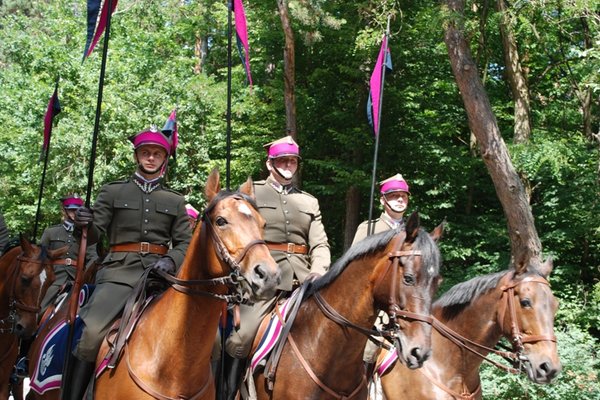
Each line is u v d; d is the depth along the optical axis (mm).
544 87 19516
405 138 18047
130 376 4148
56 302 6414
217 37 23812
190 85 21031
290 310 5094
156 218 4961
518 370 5402
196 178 20562
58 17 25562
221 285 3969
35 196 22516
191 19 23266
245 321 5223
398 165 18328
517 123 16203
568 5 12969
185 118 20625
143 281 4578
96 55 22562
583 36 17234
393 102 17672
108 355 4301
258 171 19812
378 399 5852
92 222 4691
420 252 4406
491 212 19359
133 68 22125
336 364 4770
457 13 12508
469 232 17453
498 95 19531
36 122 21328
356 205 17891
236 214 3850
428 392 5418
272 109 19344
